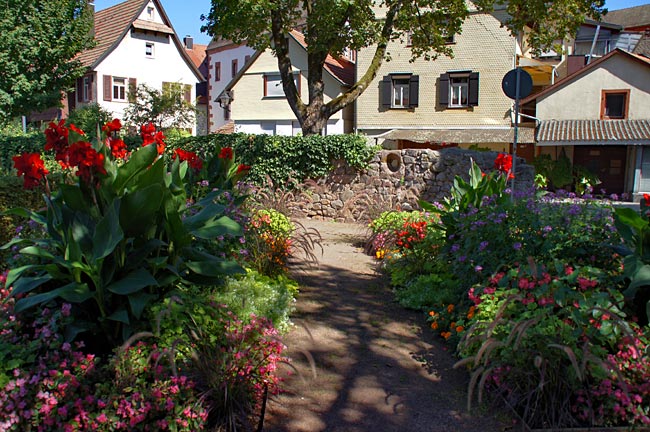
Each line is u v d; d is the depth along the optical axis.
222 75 48.56
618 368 3.41
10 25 23.67
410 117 30.08
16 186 6.66
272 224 7.68
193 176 7.36
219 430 3.44
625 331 3.52
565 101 27.03
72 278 3.76
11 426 2.96
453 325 5.09
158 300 4.01
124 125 24.31
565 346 3.43
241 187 8.29
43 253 3.64
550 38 17.19
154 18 35.56
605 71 26.34
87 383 3.25
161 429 3.22
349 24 15.99
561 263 4.44
